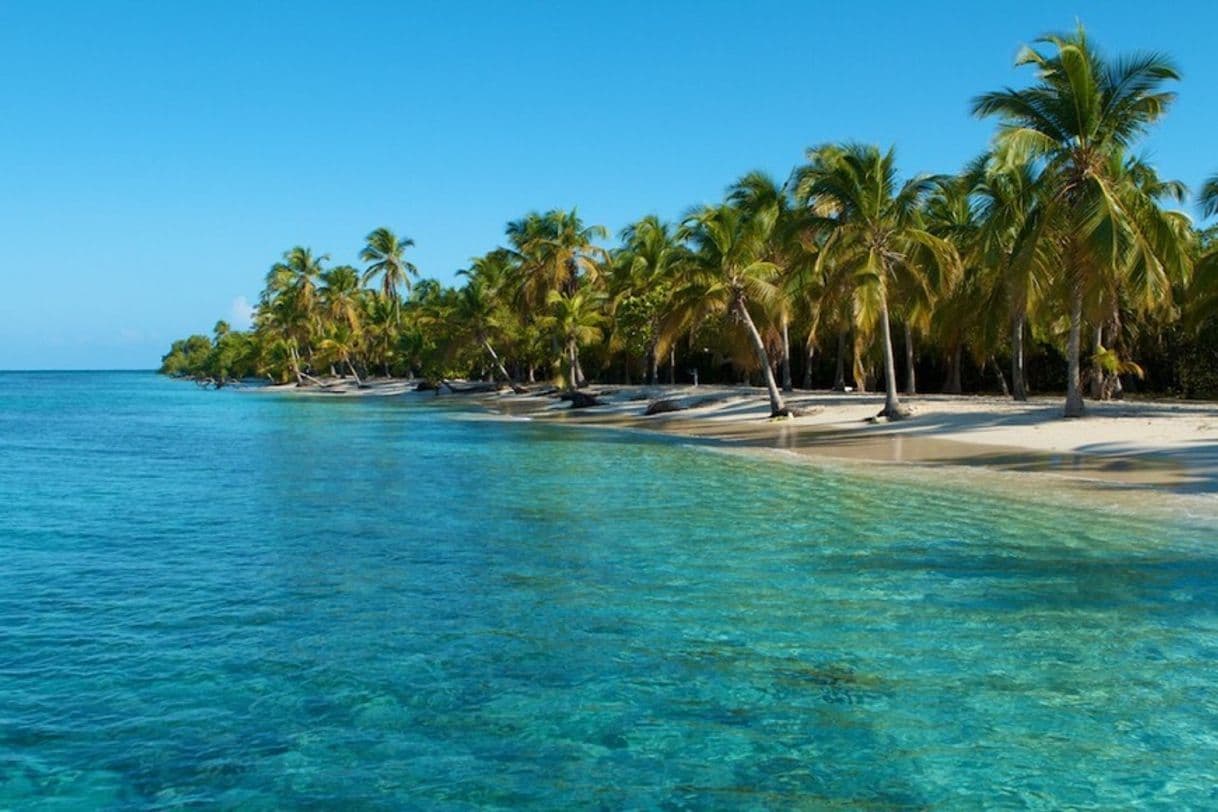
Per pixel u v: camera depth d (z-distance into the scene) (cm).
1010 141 2475
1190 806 540
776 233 3688
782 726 660
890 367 3256
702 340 5559
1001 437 2594
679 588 1048
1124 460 2061
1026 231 2700
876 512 1536
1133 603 951
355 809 549
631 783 578
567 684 748
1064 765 593
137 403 7862
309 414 5559
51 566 1212
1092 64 2553
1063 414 2883
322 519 1579
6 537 1430
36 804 559
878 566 1139
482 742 641
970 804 545
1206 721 657
